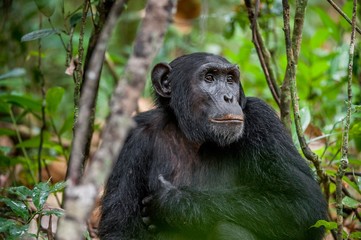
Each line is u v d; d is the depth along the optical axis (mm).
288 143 11195
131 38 23766
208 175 11391
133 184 11188
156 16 6098
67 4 21750
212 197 10453
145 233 10914
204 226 10336
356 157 15117
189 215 10273
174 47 21422
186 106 11211
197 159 11477
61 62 20797
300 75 17125
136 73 6000
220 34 24000
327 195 11578
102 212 11125
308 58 17859
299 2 11438
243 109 11391
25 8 18547
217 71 11164
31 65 19375
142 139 11469
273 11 14789
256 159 11062
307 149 10727
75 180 5965
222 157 11414
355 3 9930
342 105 16641
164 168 11391
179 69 11453
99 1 10992
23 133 17234
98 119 18438
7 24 18328
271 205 10508
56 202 14039
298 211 10500
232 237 10070
